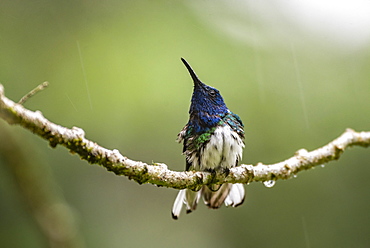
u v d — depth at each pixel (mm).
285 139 11578
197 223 12844
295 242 11805
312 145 11641
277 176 7387
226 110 8828
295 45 12164
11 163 7434
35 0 11148
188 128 8766
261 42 11961
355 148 12211
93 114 11195
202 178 6668
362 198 11844
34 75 10828
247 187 12461
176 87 11383
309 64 12164
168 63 11406
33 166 7684
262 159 11555
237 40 11812
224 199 8562
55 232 7535
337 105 11938
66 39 11172
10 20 10891
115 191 12289
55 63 11047
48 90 10961
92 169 11812
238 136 8594
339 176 12102
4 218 9938
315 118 11828
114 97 11266
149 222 12664
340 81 12102
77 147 5301
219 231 12633
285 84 11891
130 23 11461
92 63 11188
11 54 10688
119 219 12180
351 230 11672
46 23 11125
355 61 12297
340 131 11633
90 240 11312
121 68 11266
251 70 11742
